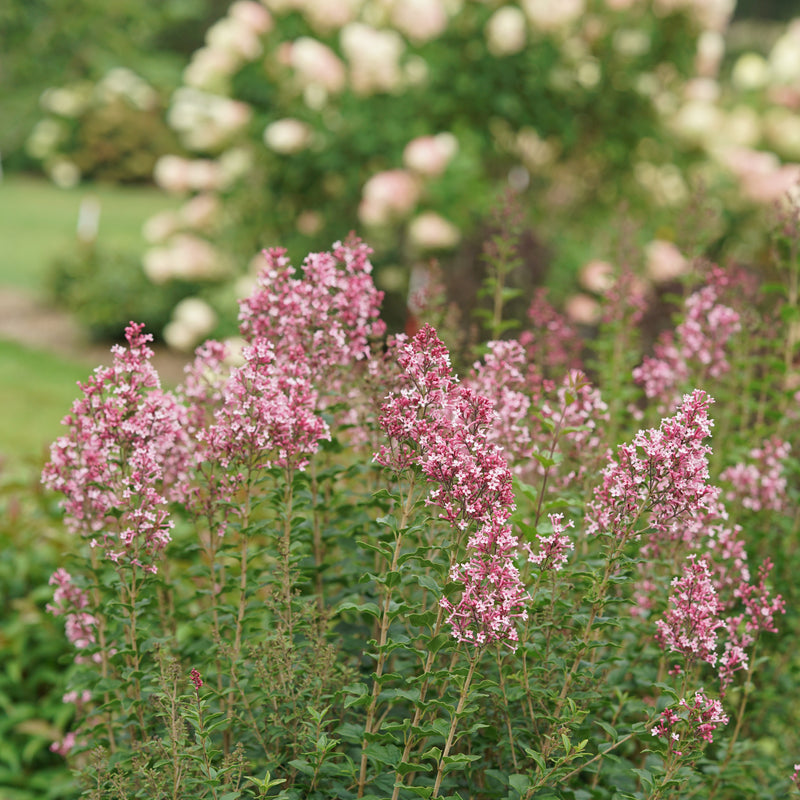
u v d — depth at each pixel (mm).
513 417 3221
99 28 14031
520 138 9383
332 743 2578
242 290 9398
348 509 3434
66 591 3342
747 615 3580
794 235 4270
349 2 8797
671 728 2684
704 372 3975
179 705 2697
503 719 2838
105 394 2959
